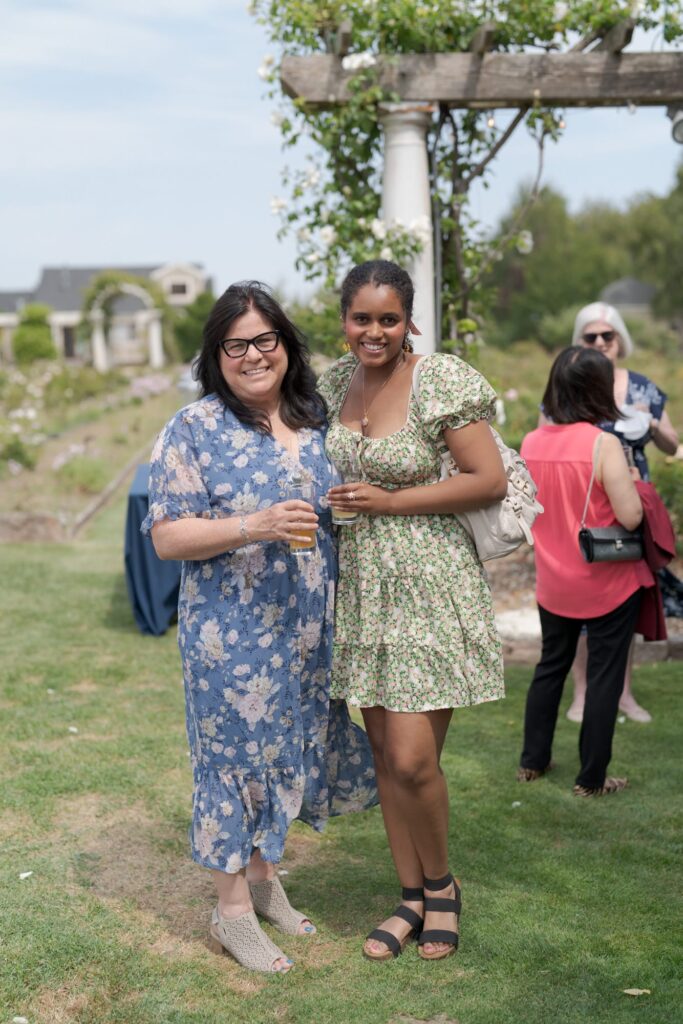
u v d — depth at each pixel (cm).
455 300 616
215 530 273
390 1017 270
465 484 278
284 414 293
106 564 923
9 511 1186
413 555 281
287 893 340
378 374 293
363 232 606
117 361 5428
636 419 442
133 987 284
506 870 351
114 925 317
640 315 4984
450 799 411
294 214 611
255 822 295
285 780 293
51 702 538
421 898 308
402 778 286
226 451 284
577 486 396
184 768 445
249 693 284
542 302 4766
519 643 600
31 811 400
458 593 284
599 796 412
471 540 291
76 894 336
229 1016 271
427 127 579
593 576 396
